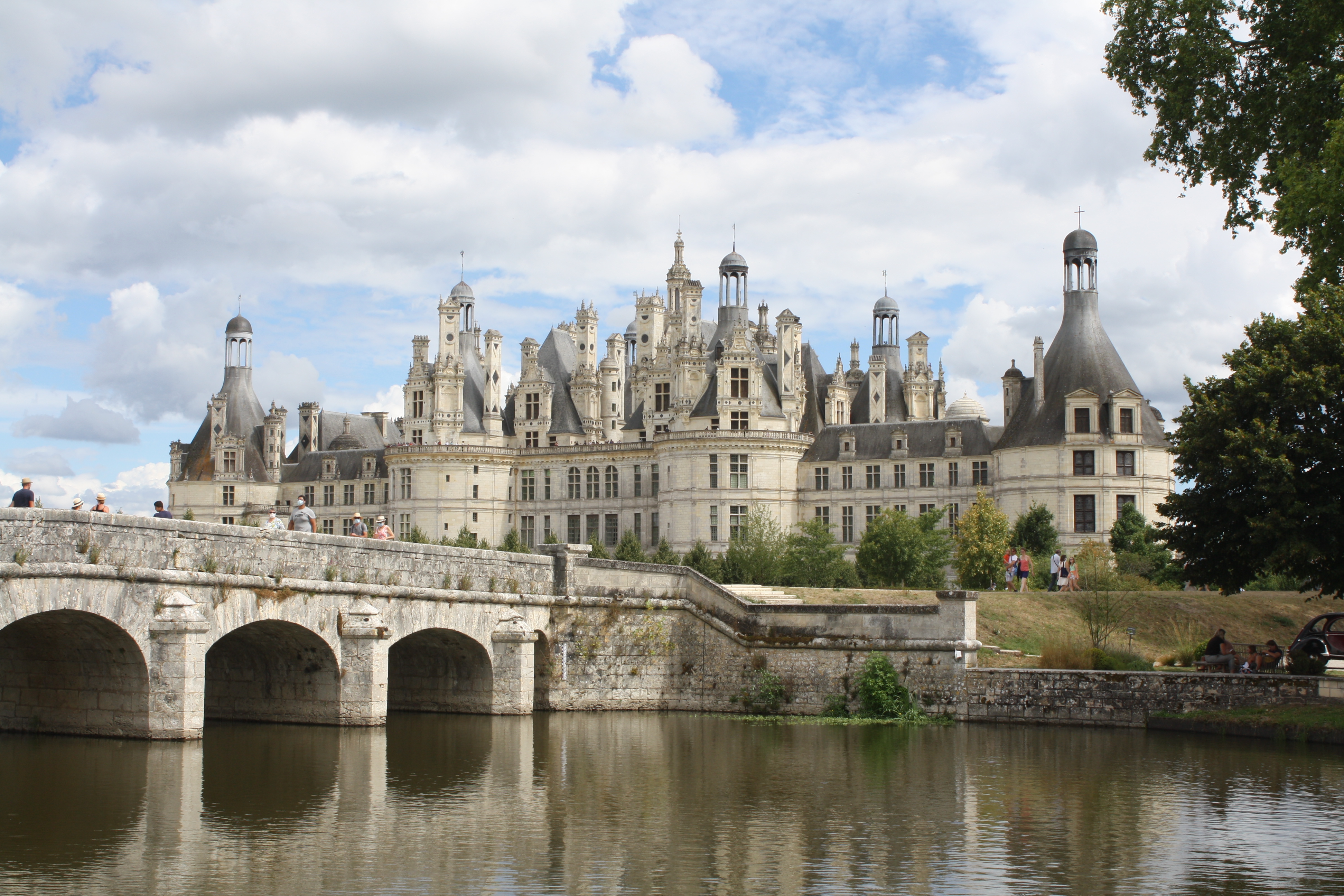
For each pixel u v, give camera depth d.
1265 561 51.56
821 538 96.00
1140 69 43.75
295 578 40.34
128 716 37.00
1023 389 110.69
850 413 138.88
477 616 48.16
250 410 153.75
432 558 46.31
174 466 158.12
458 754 39.34
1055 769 37.94
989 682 51.16
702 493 116.56
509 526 134.62
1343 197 34.28
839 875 25.00
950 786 34.94
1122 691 49.25
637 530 128.38
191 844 26.36
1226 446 51.50
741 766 38.16
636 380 134.50
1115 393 103.00
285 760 36.44
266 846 26.42
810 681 53.91
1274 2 40.69
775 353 132.88
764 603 55.69
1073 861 26.25
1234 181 42.44
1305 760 39.84
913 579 90.12
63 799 30.08
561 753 40.16
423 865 25.20
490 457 133.25
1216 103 41.97
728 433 116.19
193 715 36.50
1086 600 64.38
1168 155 44.16
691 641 56.03
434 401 134.00
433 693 50.88
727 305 135.38
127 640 35.91
